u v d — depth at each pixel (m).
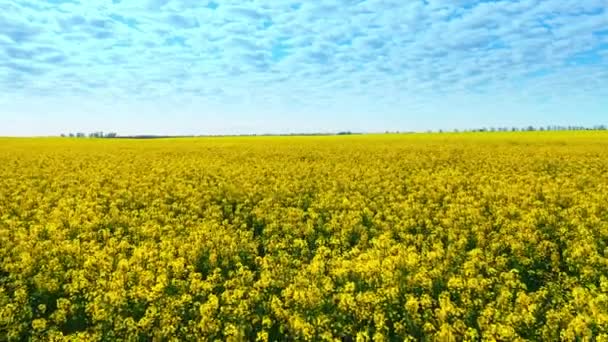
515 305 8.39
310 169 29.16
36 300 9.76
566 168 27.91
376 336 7.38
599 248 12.39
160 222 16.22
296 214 16.03
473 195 19.97
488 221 14.80
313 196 20.67
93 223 15.20
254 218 16.33
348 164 31.59
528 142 48.53
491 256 11.47
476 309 8.62
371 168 28.38
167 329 7.79
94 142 64.50
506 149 40.59
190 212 17.56
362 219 16.06
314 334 7.71
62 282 10.38
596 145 43.38
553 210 16.06
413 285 9.50
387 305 8.62
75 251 12.03
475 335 7.26
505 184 21.59
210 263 11.59
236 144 55.25
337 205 17.67
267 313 8.79
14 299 9.30
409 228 14.86
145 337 8.02
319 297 8.74
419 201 19.02
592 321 7.54
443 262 10.71
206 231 13.54
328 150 42.78
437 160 33.06
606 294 8.97
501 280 9.93
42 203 19.31
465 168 29.00
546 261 11.79
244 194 20.75
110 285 9.47
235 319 8.32
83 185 23.66
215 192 21.31
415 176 25.44
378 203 18.23
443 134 76.69
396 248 11.59
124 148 50.41
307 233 14.22
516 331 7.66
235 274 10.70
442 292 8.90
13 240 13.56
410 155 36.66
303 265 10.88
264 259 11.27
